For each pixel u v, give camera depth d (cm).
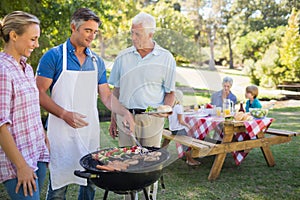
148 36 161
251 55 1455
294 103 896
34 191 157
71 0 605
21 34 152
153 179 163
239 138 377
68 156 200
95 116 200
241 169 365
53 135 199
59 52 192
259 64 1113
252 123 347
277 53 1088
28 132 160
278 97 959
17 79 154
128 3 574
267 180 327
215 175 331
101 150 188
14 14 153
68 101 194
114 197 287
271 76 1080
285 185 313
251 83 1140
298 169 360
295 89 1016
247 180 328
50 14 589
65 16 594
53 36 604
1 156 154
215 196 287
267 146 369
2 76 147
